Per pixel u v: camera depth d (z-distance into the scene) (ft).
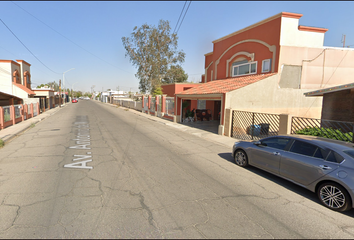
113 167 21.42
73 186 16.71
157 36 119.96
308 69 48.03
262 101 44.96
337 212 13.85
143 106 98.02
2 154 25.75
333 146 15.21
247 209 13.89
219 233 11.27
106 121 60.95
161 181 18.16
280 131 31.53
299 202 15.11
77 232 11.09
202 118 65.36
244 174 20.52
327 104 34.76
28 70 104.68
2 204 13.79
